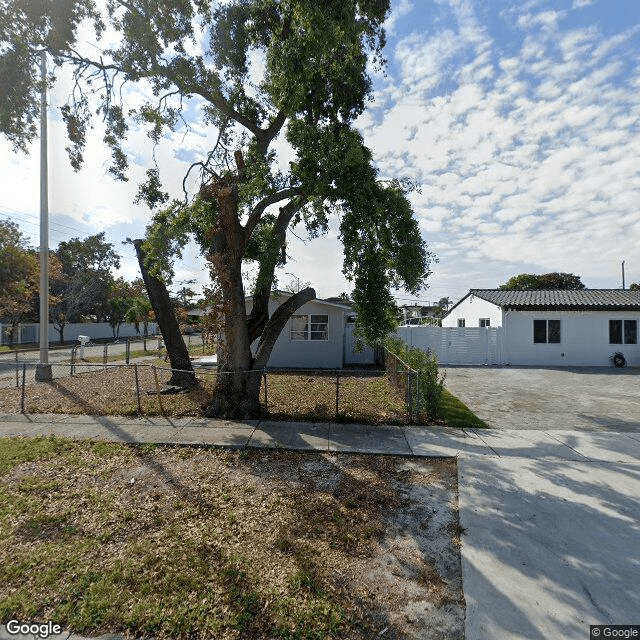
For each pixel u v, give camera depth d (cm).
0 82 740
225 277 786
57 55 784
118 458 592
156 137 921
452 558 359
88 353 2553
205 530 396
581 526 410
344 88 899
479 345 1950
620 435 738
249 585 315
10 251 2433
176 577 321
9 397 1019
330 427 762
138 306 2753
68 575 326
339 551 366
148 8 753
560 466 581
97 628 275
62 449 624
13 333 3316
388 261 835
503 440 701
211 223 802
